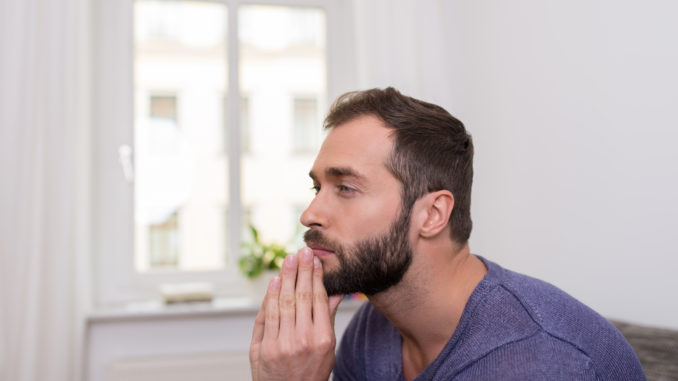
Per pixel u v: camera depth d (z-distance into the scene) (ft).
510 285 2.58
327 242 2.68
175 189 7.63
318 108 8.09
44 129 6.26
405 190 2.63
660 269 4.29
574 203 5.29
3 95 6.14
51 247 6.20
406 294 2.70
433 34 7.36
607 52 4.86
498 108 6.56
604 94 4.90
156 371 6.48
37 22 6.32
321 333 2.67
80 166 6.55
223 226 7.75
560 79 5.48
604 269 4.91
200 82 7.75
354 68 8.16
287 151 7.96
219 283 7.66
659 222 4.30
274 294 2.79
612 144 4.80
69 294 6.25
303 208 7.96
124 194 7.43
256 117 7.90
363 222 2.61
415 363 2.96
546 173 5.72
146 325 6.88
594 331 2.47
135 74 7.57
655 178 4.33
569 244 5.38
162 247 7.58
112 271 7.34
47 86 6.31
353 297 7.29
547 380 2.17
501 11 6.46
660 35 4.29
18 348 5.93
